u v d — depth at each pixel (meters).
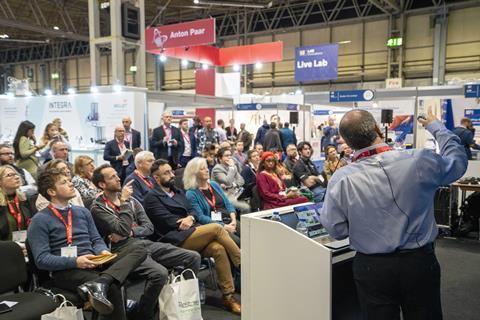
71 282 2.45
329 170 5.25
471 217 5.26
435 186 1.67
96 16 7.73
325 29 14.55
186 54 10.59
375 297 1.68
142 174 3.90
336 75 10.82
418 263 1.62
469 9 12.03
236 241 3.49
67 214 2.64
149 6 14.81
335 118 10.93
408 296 1.64
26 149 4.78
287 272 2.17
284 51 15.45
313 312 2.08
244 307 2.40
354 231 1.70
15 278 2.39
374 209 1.65
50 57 20.27
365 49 13.91
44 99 7.73
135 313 2.83
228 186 4.79
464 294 3.42
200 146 7.68
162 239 3.23
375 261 1.66
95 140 7.02
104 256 2.51
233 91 11.96
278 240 2.20
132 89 6.64
